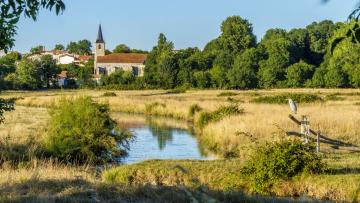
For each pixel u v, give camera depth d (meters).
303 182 18.05
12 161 23.08
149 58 158.00
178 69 140.50
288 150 18.59
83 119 30.25
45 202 12.12
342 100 69.06
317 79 124.06
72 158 29.16
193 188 6.95
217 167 20.95
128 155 32.81
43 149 28.98
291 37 145.62
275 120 37.06
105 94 99.06
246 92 107.25
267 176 18.36
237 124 36.72
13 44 9.39
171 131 47.38
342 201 16.09
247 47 165.38
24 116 56.16
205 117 46.75
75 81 163.38
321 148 25.75
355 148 25.02
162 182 20.41
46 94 111.31
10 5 8.70
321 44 144.88
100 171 25.22
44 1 8.57
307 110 45.81
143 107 70.44
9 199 12.26
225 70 139.50
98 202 12.53
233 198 13.88
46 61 152.50
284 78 134.12
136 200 12.84
